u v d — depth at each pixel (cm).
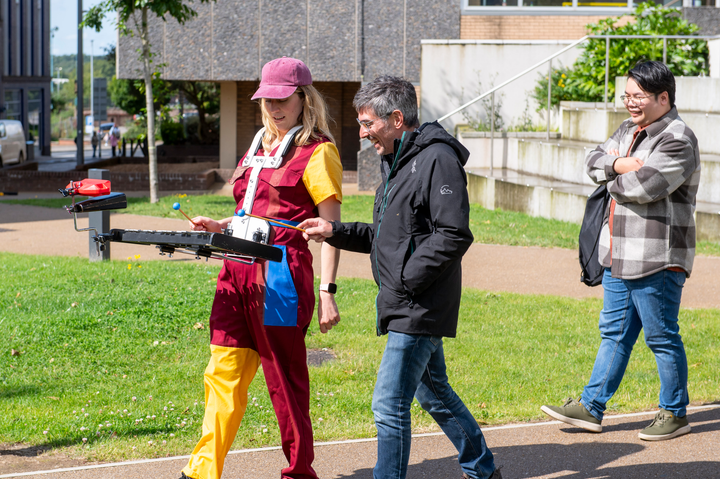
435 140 296
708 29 1708
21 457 370
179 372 507
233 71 1931
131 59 1934
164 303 673
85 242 1084
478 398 458
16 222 1290
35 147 4375
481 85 1748
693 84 1313
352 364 522
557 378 498
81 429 396
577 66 1622
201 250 302
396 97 303
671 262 382
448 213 286
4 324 602
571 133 1466
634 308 399
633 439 400
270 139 329
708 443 394
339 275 844
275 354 314
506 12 1886
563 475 358
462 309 677
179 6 1532
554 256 953
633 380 492
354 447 388
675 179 370
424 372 322
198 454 315
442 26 1883
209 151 3164
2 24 3850
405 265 295
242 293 317
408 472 360
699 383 483
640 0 1839
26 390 470
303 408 323
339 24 1903
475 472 330
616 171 388
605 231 409
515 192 1285
